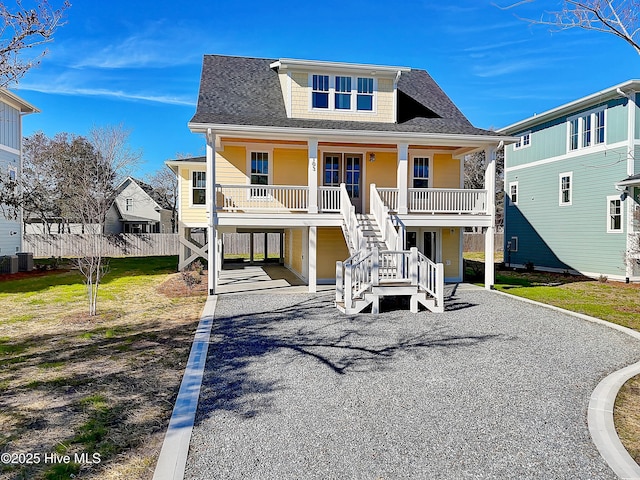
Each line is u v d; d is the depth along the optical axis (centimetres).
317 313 892
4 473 310
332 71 1323
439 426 393
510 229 2108
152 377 519
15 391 471
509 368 558
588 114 1623
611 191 1521
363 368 556
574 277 1622
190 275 1326
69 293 1191
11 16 578
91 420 400
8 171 1739
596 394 471
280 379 515
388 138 1179
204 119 1093
